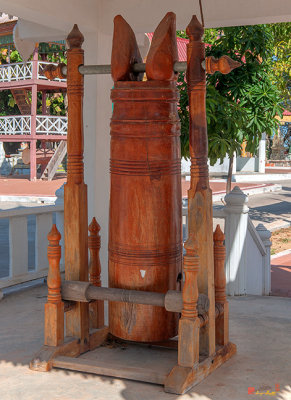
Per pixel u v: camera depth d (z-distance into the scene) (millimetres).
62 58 33406
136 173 4379
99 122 6898
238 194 6973
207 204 4254
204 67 4148
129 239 4441
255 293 7848
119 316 4566
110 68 4480
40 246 7379
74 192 4625
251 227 7461
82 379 4215
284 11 6008
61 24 6484
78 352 4652
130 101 4348
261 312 6184
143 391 4000
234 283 7020
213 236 4672
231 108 9820
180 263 4637
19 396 3928
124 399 3869
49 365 4379
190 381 4020
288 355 4738
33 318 5934
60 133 29828
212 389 4027
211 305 4344
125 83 4348
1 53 34531
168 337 4547
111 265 4625
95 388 4055
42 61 28938
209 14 6328
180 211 4621
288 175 32219
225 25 6551
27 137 29031
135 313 4484
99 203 6965
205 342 4340
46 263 7473
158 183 4387
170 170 4438
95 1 6684
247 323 5715
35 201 21328
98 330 4902
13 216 6898
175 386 3951
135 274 4453
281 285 9203
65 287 4520
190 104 4227
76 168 4652
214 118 9242
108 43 7008
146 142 4344
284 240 13625
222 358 4508
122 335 4578
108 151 7086
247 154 36562
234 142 10023
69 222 4652
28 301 6664
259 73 10305
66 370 4379
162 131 4359
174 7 6473
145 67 4383
